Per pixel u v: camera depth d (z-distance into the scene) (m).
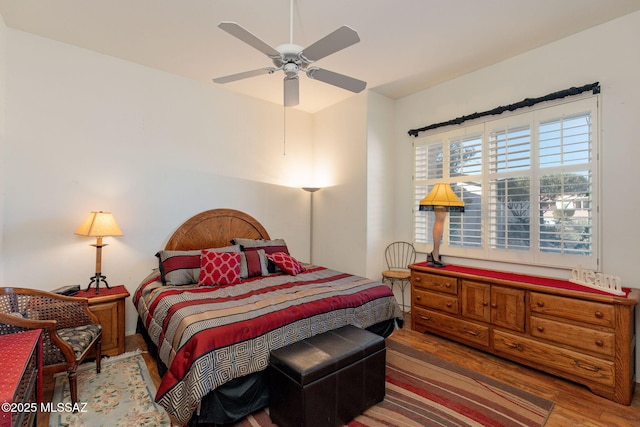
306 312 2.32
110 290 2.91
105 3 2.34
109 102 3.16
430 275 3.31
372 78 3.65
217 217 3.84
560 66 2.84
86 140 3.04
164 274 3.04
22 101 2.74
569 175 2.77
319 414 1.80
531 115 3.00
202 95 3.77
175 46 2.97
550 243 2.88
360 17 2.49
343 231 4.29
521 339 2.64
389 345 3.09
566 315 2.39
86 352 2.17
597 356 2.26
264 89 3.98
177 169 3.59
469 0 2.29
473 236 3.43
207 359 1.80
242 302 2.38
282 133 4.50
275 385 1.93
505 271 3.16
